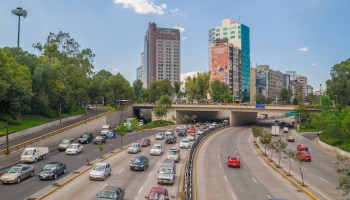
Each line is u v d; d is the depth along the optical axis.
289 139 77.56
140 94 161.62
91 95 119.75
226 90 170.88
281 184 34.44
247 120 132.25
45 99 77.81
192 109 117.88
